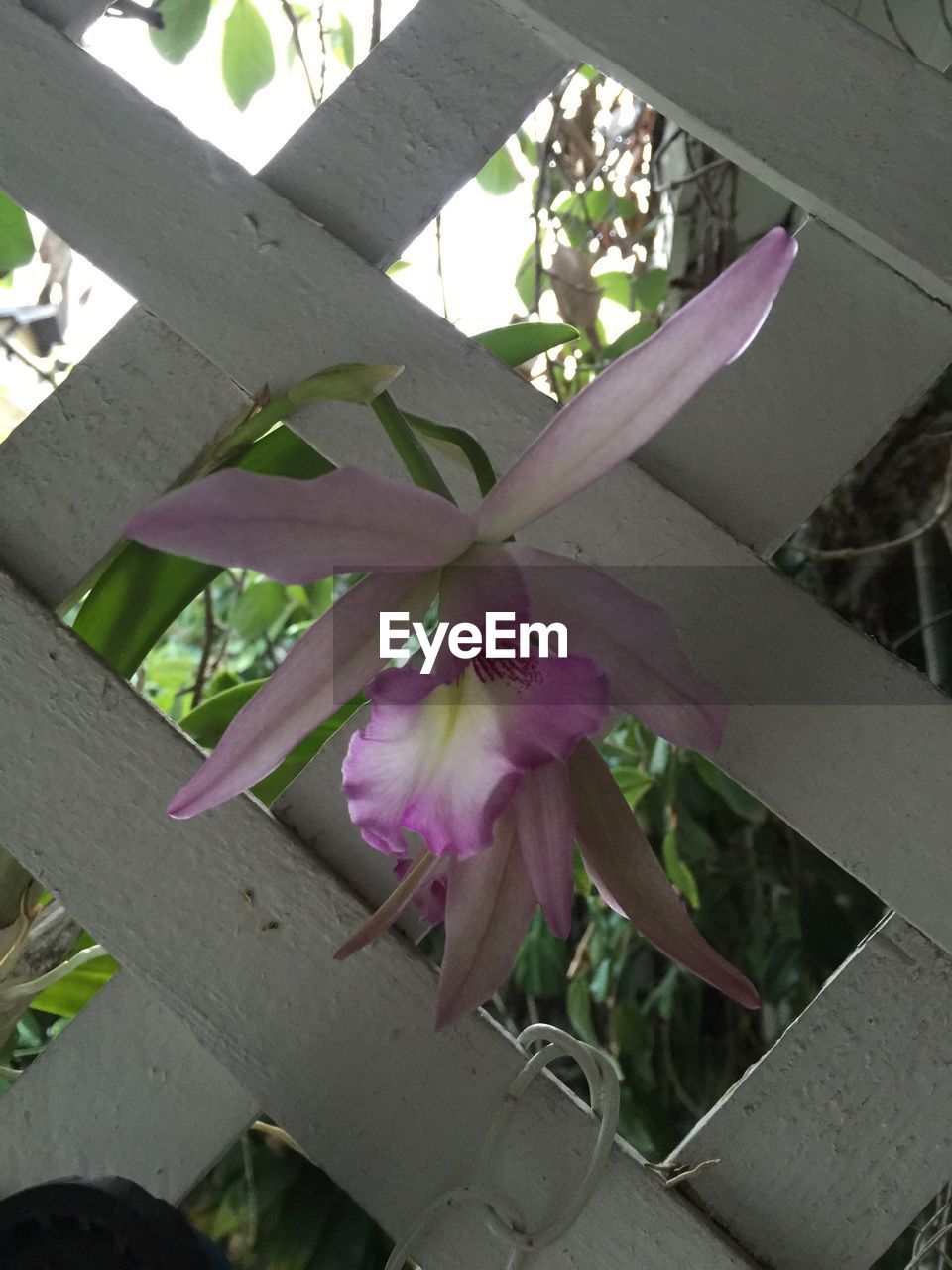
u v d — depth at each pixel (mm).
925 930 254
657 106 264
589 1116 258
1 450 271
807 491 263
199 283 268
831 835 257
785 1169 258
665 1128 487
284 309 268
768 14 256
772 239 177
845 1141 257
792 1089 259
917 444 460
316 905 264
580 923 557
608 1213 256
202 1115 270
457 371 266
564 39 261
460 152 269
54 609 270
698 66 257
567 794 217
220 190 269
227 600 644
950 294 254
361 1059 262
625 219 517
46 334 447
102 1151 270
